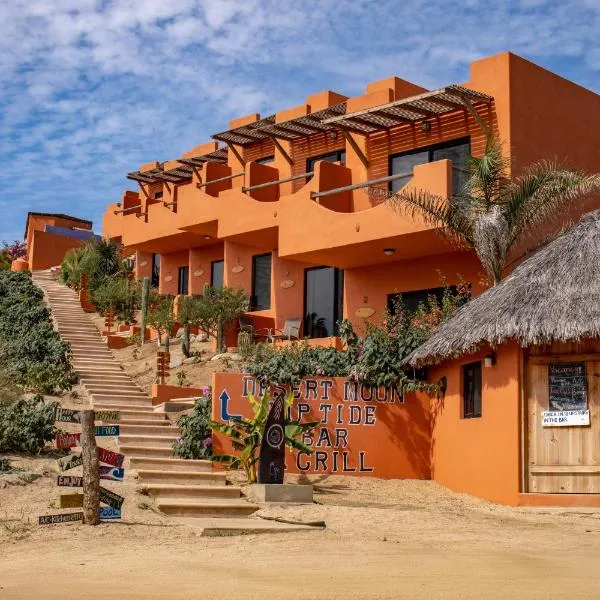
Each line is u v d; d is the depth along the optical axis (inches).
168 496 565.9
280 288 1114.7
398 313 856.3
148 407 801.6
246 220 1077.1
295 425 635.5
